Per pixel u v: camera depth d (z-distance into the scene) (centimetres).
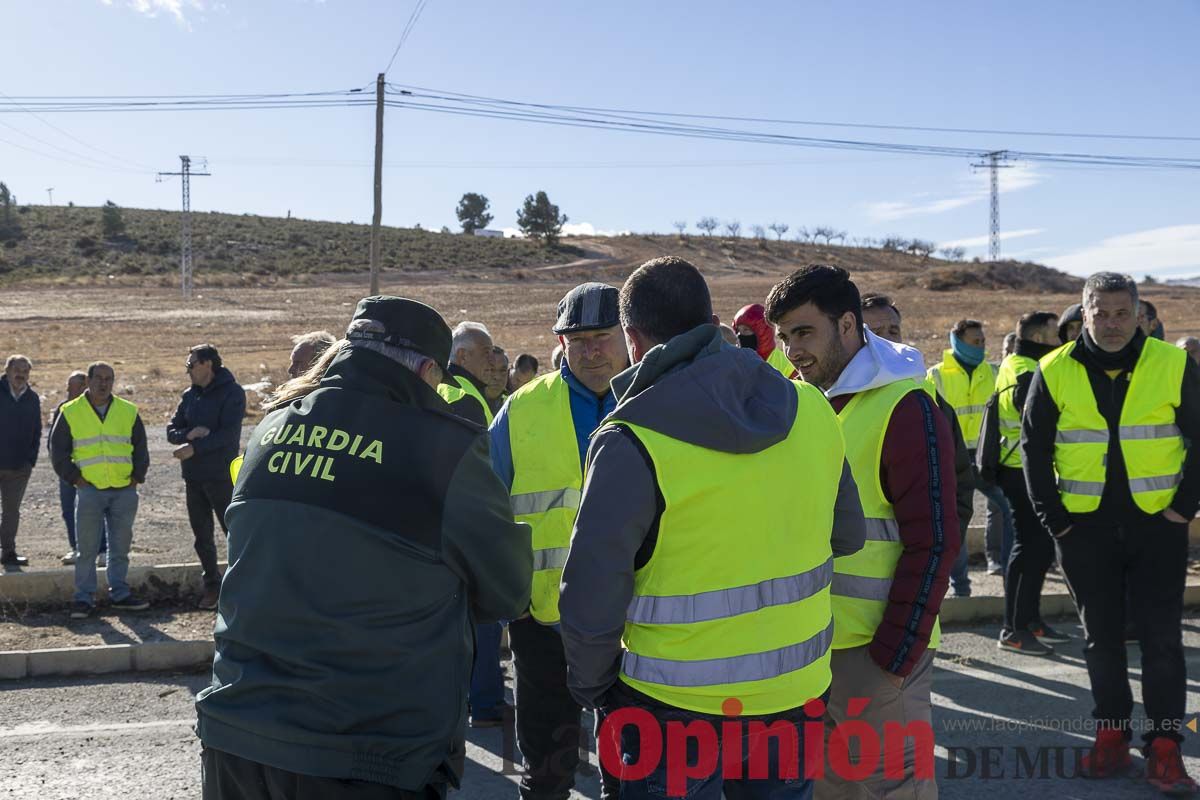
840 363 310
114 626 648
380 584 221
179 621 659
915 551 287
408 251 9875
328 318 4769
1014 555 595
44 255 8388
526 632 376
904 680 301
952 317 4925
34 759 452
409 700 223
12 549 851
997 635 632
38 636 625
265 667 221
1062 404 419
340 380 241
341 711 216
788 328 311
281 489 229
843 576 303
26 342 3541
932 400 299
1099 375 411
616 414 234
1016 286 8412
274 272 8288
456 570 233
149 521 977
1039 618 620
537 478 379
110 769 442
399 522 224
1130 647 604
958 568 665
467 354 539
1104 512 412
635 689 241
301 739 213
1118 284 400
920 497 287
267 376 2634
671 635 235
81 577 673
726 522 231
